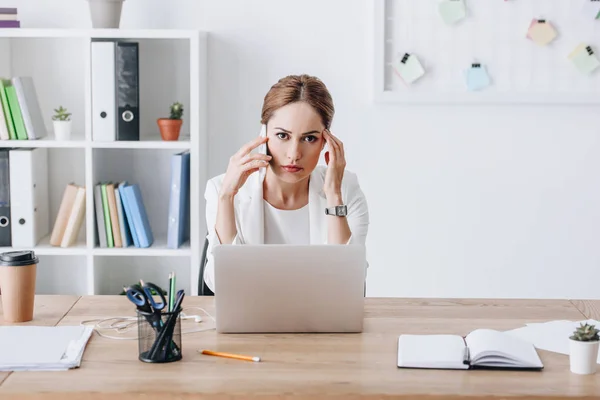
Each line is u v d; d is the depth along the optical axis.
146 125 3.86
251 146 2.43
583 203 3.89
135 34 3.51
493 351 1.90
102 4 3.55
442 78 3.80
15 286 2.21
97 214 3.64
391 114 3.83
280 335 2.14
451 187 3.88
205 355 1.99
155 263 3.96
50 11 3.78
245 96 3.83
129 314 2.31
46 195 3.85
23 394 1.75
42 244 3.70
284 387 1.79
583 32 3.77
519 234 3.91
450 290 3.93
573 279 3.93
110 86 3.55
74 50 3.81
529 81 3.79
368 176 3.88
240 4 3.78
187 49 3.81
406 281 3.93
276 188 2.59
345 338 2.12
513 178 3.88
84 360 1.95
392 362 1.94
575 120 3.84
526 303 2.46
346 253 2.12
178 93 3.83
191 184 3.59
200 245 3.66
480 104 3.83
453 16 3.75
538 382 1.82
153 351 1.93
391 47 3.79
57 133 3.63
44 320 2.25
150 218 3.92
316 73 3.82
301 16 3.79
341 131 3.85
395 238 3.91
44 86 3.83
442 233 3.91
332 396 1.75
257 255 2.11
